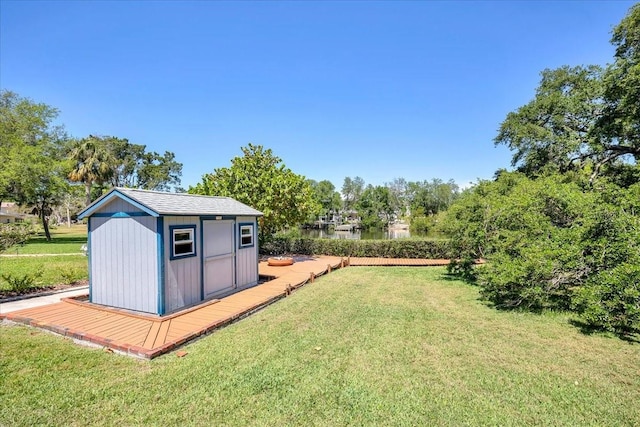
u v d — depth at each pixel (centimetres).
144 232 605
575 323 559
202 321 543
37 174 2122
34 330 521
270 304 707
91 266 675
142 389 329
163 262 595
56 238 2686
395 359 409
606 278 504
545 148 1922
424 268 1231
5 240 726
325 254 1612
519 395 322
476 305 687
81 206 3384
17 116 2238
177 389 329
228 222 803
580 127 1872
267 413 288
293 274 1047
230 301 690
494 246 775
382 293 807
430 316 603
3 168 1989
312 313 625
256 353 425
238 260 838
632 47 1377
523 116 2050
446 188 6750
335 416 284
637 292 464
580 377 361
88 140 2930
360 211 6512
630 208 566
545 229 645
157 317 557
